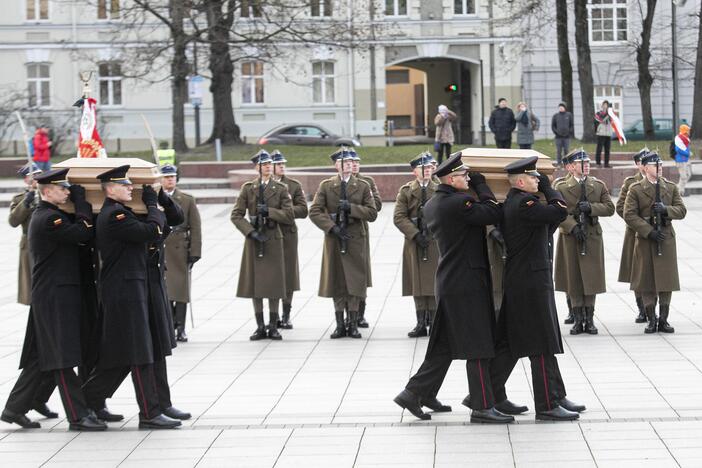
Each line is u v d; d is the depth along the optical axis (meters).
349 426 11.26
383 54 62.22
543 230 11.32
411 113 79.81
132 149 61.75
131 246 11.44
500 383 11.59
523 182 11.27
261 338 16.70
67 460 10.33
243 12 49.06
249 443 10.71
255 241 16.66
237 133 49.53
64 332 11.36
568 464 9.61
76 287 11.49
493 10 62.06
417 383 11.41
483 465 9.70
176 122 47.84
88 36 61.00
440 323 11.37
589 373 13.58
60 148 57.19
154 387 11.52
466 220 11.12
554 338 11.30
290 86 62.44
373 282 21.69
